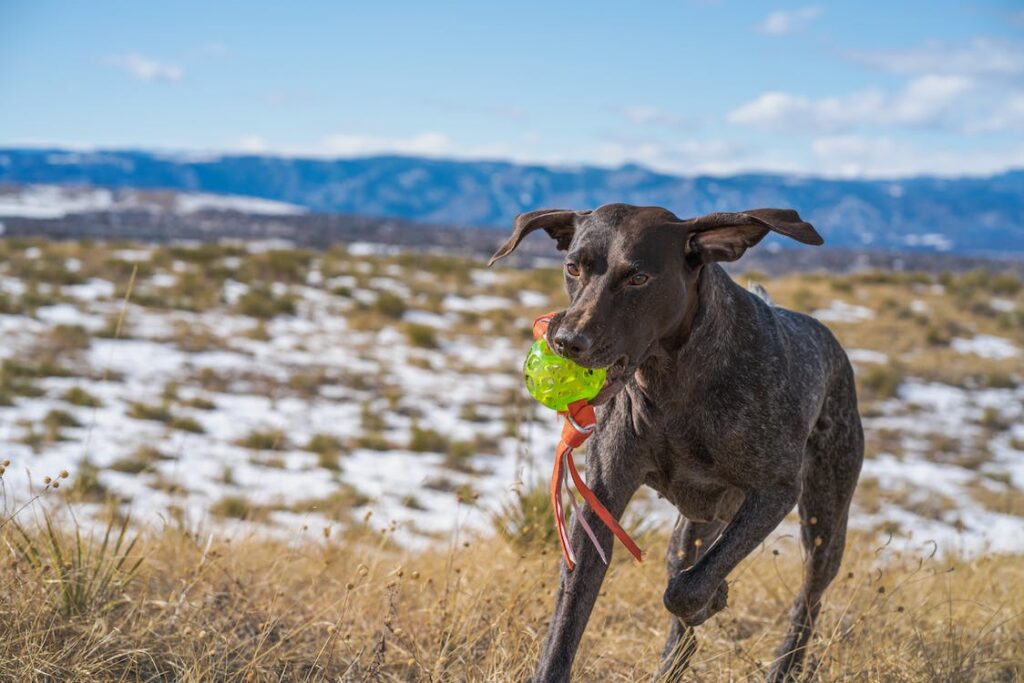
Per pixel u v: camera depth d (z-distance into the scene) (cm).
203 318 1944
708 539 472
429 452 1338
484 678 409
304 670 434
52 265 2167
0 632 396
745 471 395
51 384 1405
